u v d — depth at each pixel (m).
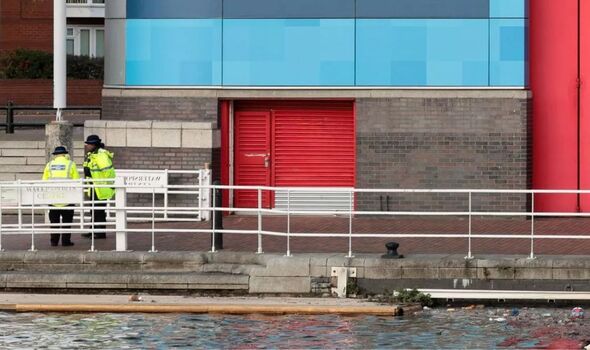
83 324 24.75
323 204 36.78
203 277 27.92
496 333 23.77
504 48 36.09
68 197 30.06
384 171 36.31
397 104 36.22
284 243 31.03
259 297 27.64
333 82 36.38
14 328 24.31
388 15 36.22
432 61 36.19
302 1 36.38
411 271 27.42
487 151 36.12
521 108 36.06
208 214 35.56
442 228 33.91
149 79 36.81
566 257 27.75
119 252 28.91
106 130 36.22
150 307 26.09
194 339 23.14
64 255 28.84
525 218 36.06
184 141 35.97
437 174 36.25
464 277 27.36
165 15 36.69
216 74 36.69
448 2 36.12
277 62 36.50
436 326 24.56
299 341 22.94
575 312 25.97
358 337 23.34
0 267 28.92
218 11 36.59
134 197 35.78
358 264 27.56
